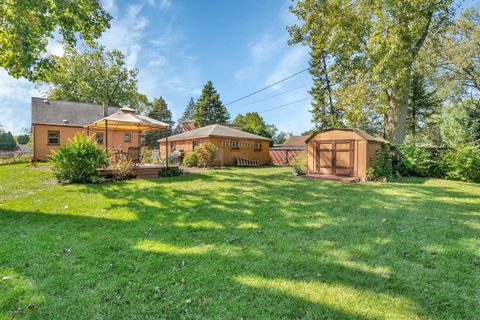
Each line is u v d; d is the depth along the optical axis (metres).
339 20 10.91
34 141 16.84
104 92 26.66
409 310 2.13
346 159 10.66
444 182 9.45
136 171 9.80
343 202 5.94
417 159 11.14
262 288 2.44
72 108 19.09
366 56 11.09
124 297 2.30
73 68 24.70
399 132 11.95
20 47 6.38
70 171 7.96
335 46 11.42
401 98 11.56
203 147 15.09
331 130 11.15
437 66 16.97
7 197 6.05
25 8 6.05
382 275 2.68
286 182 9.14
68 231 3.94
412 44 11.41
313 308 2.15
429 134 21.30
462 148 10.29
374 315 2.07
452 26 15.09
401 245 3.45
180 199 6.11
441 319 2.03
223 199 6.18
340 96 12.65
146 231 3.99
